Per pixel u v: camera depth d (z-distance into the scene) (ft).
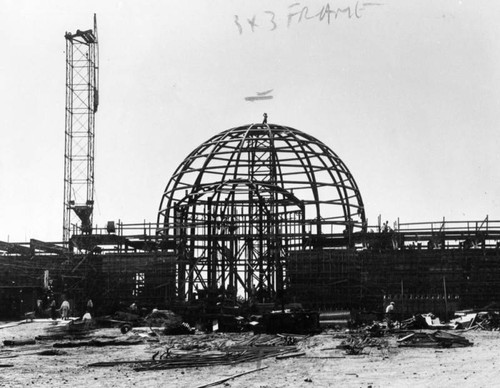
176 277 232.73
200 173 239.09
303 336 154.20
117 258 234.99
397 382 77.82
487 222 229.25
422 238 232.73
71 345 137.80
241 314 191.52
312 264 220.02
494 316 181.27
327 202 237.45
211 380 81.05
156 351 123.24
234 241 235.20
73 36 312.29
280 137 242.78
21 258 252.21
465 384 74.49
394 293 225.15
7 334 171.94
